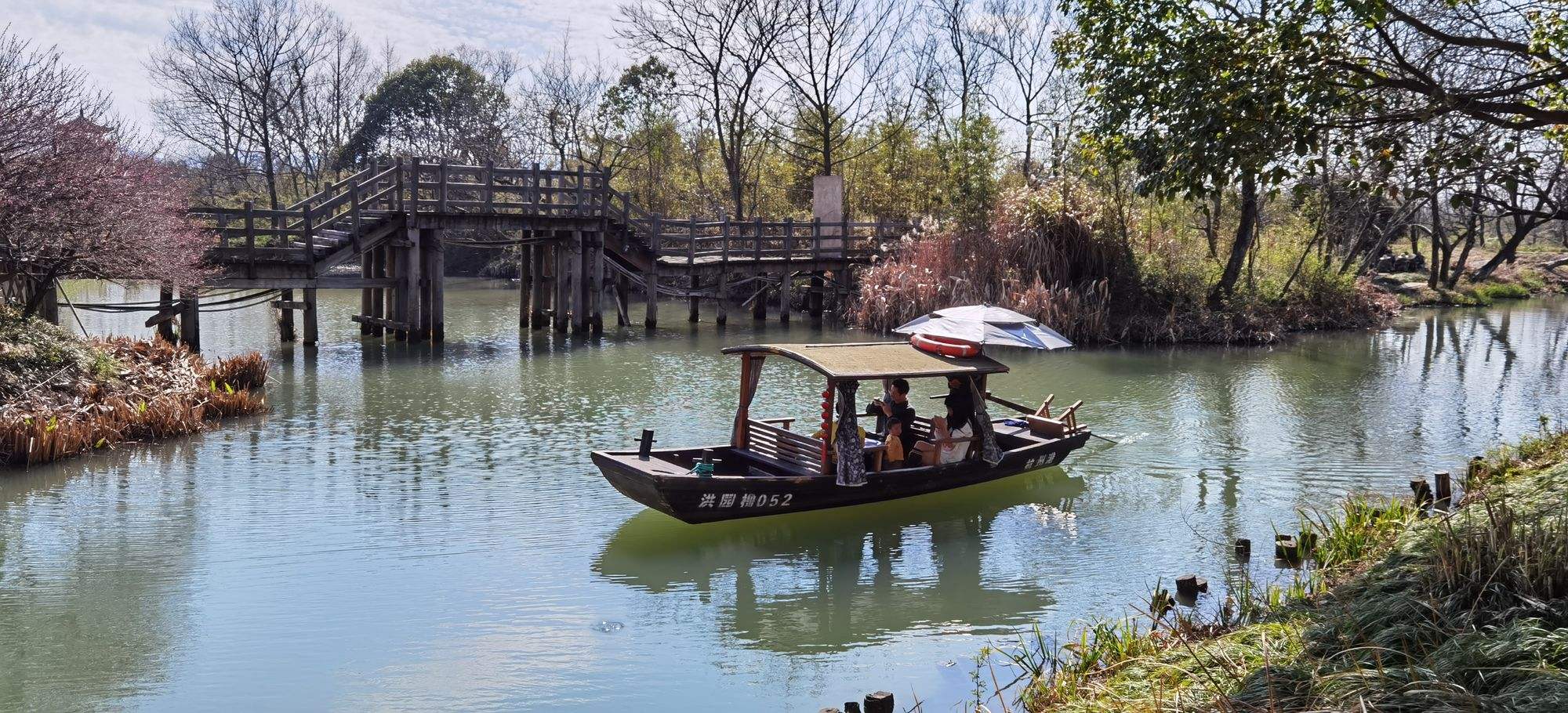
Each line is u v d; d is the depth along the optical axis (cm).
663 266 2920
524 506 1190
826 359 1168
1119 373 2219
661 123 4875
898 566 1024
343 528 1103
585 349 2486
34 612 877
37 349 1542
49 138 1585
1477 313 3772
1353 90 1062
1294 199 3519
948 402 1273
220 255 2212
